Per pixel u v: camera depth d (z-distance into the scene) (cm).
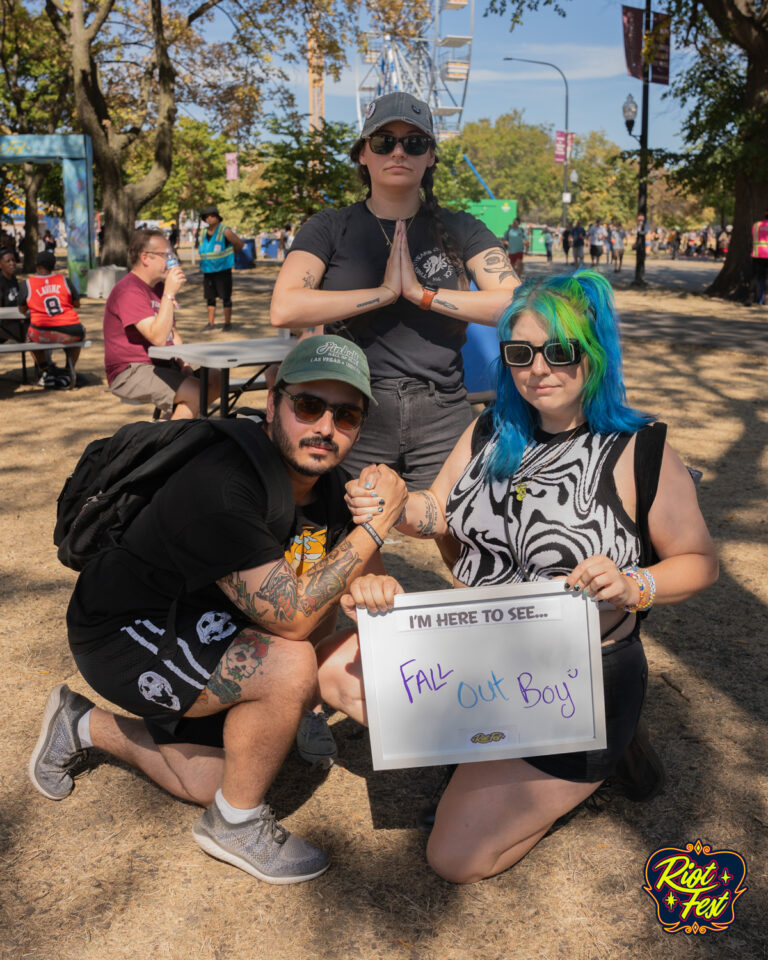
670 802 252
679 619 374
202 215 1257
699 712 301
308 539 234
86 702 253
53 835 239
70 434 691
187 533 203
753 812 247
